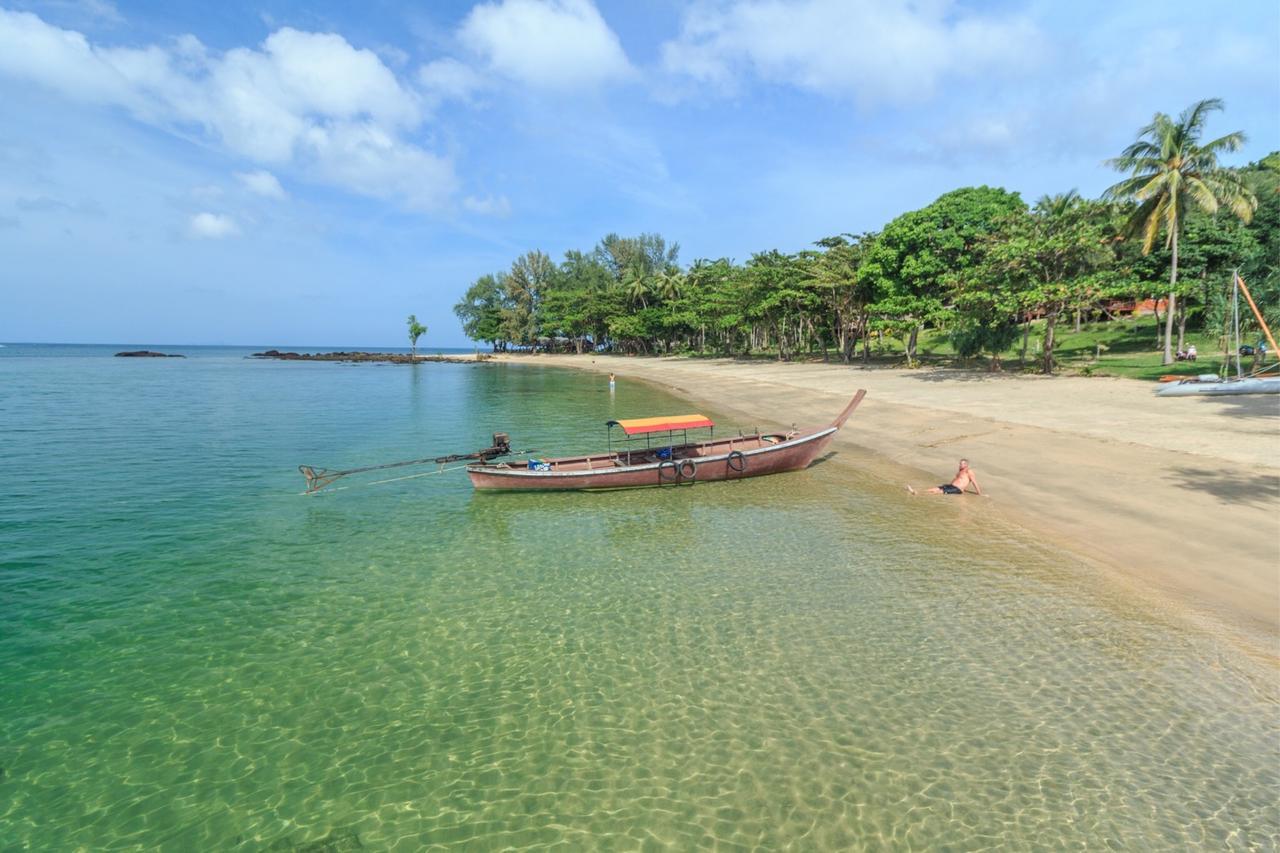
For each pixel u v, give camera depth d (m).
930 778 7.45
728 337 94.56
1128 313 69.75
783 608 12.03
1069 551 14.05
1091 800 7.02
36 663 10.46
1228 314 39.28
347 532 17.22
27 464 24.91
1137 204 46.56
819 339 76.19
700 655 10.41
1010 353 57.81
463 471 24.62
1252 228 49.38
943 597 12.19
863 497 19.53
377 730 8.69
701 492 20.81
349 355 153.62
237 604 12.66
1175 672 9.28
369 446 29.86
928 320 51.28
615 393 57.25
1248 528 13.95
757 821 6.92
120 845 6.87
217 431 33.53
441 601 12.77
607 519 18.25
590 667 10.14
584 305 122.19
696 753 8.02
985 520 16.58
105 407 43.41
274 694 9.55
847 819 6.89
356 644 11.02
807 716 8.70
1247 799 6.93
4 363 105.81
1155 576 12.41
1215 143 40.09
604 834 6.82
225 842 6.89
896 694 9.12
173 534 16.97
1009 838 6.57
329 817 7.20
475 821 7.06
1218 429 22.66
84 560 15.04
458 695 9.45
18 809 7.39
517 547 15.98
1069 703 8.71
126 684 9.86
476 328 143.38
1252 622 10.44
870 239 62.06
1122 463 19.72
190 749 8.38
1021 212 46.75
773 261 75.62
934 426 28.30
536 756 8.08
